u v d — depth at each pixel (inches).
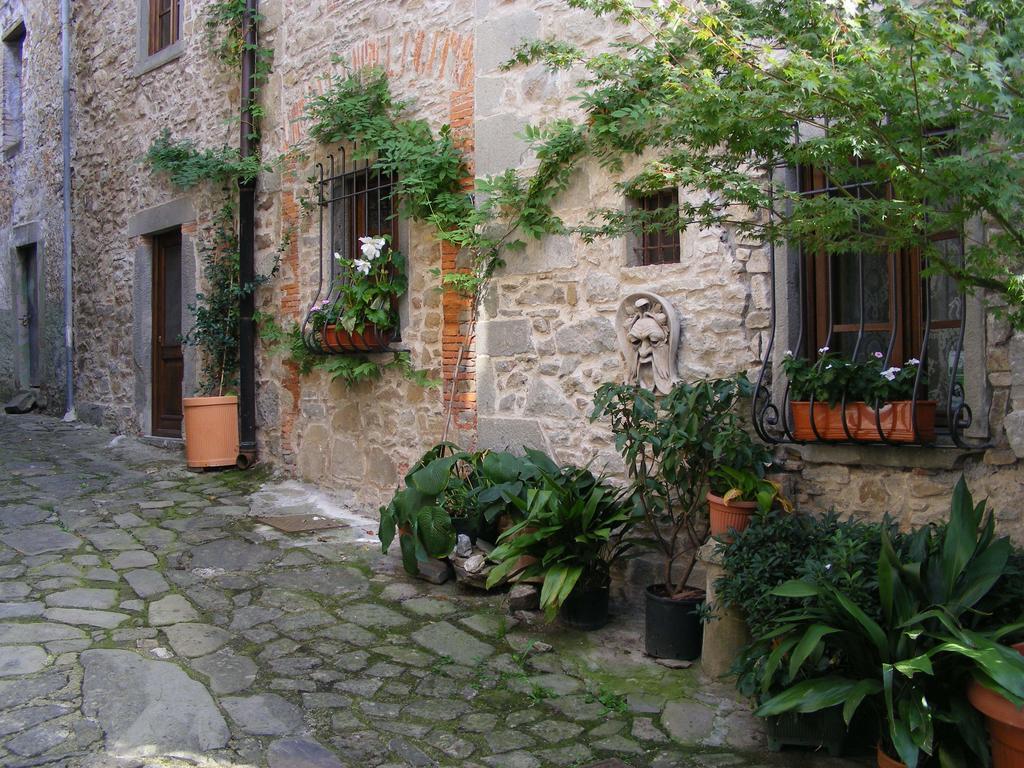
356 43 236.5
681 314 163.2
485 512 174.1
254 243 276.5
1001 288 93.3
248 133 271.6
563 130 177.6
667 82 107.0
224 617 156.3
